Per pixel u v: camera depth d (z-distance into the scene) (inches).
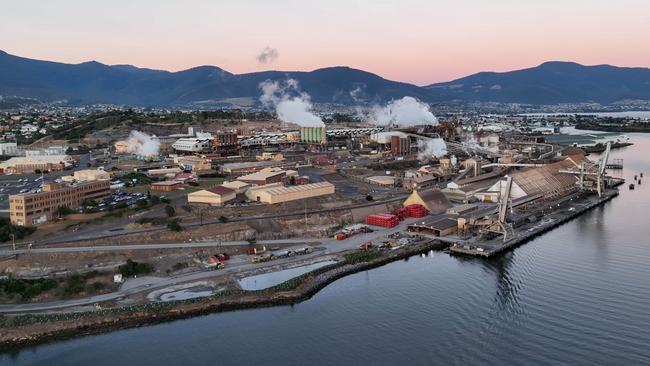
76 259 5531.5
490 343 4224.9
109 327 4532.5
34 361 4055.1
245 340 4347.9
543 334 4323.3
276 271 5748.0
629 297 4963.1
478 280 5556.1
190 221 6855.3
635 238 7007.9
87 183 7519.7
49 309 4744.1
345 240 6855.3
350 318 4722.0
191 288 5241.1
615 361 3885.3
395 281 5580.7
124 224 6638.8
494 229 7012.8
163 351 4183.1
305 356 4099.4
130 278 5418.3
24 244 5895.7
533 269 5841.5
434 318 4682.6
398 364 3964.1
